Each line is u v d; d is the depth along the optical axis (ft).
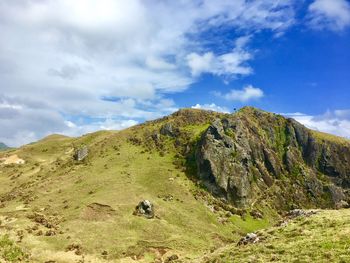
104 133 634.84
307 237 130.52
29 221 281.74
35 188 388.16
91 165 443.73
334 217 147.43
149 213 313.12
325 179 552.00
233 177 432.66
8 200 367.86
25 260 221.25
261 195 460.55
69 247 249.96
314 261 106.83
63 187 378.12
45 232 264.52
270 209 441.68
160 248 271.08
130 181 383.45
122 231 283.38
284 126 605.73
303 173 537.24
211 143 458.50
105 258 246.47
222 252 147.95
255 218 401.90
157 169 428.97
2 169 515.09
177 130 537.65
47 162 527.81
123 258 250.98
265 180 490.08
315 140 590.14
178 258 260.21
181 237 295.07
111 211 308.40
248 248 137.90
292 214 177.06
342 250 110.32
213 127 480.23
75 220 289.94
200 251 280.10
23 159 552.00
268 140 568.41
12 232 253.85
